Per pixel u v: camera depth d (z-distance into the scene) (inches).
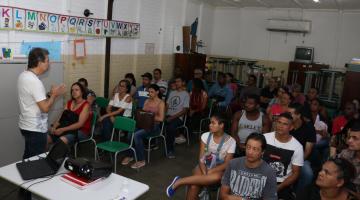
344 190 80.5
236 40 383.9
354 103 176.2
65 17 187.5
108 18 221.3
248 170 94.4
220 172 112.9
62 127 150.8
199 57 318.7
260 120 149.9
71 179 86.0
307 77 317.1
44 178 87.1
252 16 370.0
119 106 188.1
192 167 169.6
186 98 199.5
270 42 363.9
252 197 93.7
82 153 174.1
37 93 109.5
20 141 150.4
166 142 182.9
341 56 330.0
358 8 309.1
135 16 252.2
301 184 117.7
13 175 87.4
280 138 115.6
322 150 159.3
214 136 122.0
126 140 171.6
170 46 304.5
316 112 172.9
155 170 161.9
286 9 349.7
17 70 143.7
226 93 258.2
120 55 242.7
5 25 154.2
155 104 178.4
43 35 177.3
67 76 196.9
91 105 187.5
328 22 332.2
